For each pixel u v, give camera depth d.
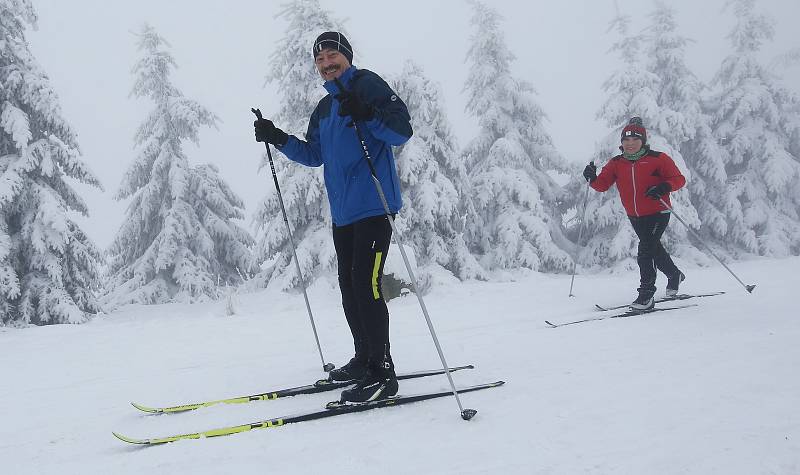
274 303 10.08
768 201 16.45
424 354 4.22
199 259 13.72
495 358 3.87
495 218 15.03
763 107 16.95
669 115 14.67
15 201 10.25
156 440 2.44
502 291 8.82
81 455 2.43
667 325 4.63
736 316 4.79
